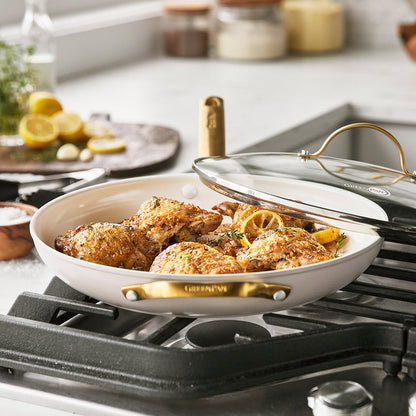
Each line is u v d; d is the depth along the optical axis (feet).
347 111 7.43
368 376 2.73
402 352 2.66
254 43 9.36
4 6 8.59
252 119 6.69
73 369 2.66
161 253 2.87
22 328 2.75
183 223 3.21
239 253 3.00
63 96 7.68
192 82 8.31
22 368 2.73
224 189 3.14
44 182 4.73
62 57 8.53
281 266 2.87
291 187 3.11
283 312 3.09
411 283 3.37
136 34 9.73
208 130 3.83
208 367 2.52
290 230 2.98
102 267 2.67
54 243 3.21
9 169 5.28
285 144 6.37
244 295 2.60
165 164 5.44
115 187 3.62
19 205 4.08
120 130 6.20
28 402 2.73
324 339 2.66
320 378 2.73
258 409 2.56
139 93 7.79
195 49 9.70
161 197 3.61
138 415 2.56
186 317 2.81
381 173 3.29
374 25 10.18
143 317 3.12
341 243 3.29
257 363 2.58
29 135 5.70
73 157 5.52
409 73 8.65
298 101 7.39
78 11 9.78
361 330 2.69
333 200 3.03
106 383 2.59
